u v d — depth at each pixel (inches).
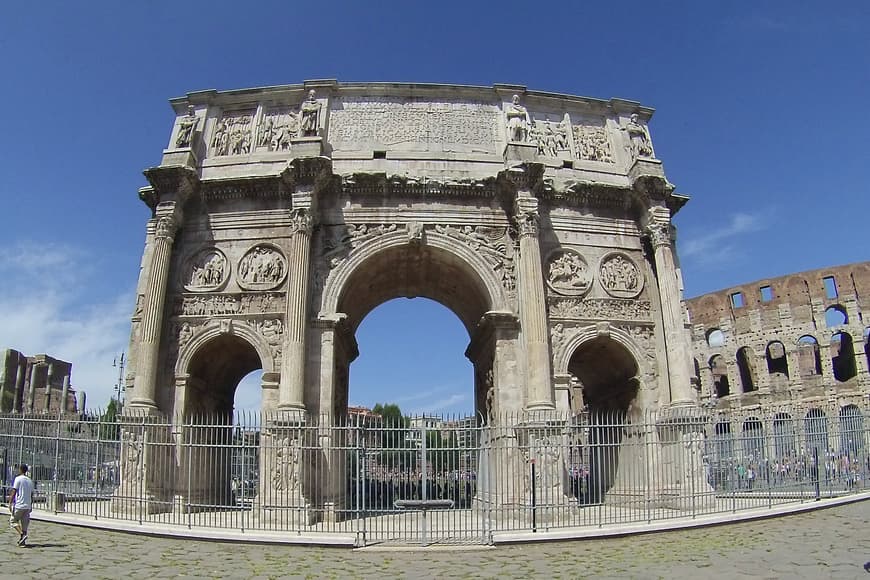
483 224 1194.0
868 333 2677.2
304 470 1019.9
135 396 1055.0
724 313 2952.8
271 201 1198.3
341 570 617.0
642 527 815.1
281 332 1122.0
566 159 1277.1
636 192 1232.2
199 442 1154.0
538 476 996.6
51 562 614.2
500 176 1171.9
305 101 1244.5
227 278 1159.0
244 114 1290.6
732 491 975.6
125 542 753.0
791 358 2770.7
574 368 1380.4
